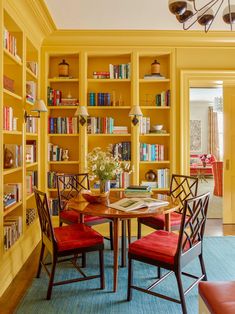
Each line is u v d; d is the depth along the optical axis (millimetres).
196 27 3957
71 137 4547
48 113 4332
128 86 4590
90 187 4262
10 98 3266
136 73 4273
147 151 4387
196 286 2736
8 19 3014
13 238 2996
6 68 3363
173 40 4250
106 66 4578
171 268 2268
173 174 3992
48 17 3641
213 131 11703
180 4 2221
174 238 2584
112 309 2393
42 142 4234
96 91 4582
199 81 4355
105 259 3443
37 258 3451
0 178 2631
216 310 1599
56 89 4551
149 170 4480
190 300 2520
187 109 4344
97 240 2678
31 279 2912
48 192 4344
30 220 3658
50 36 4141
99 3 3260
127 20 3736
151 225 3268
